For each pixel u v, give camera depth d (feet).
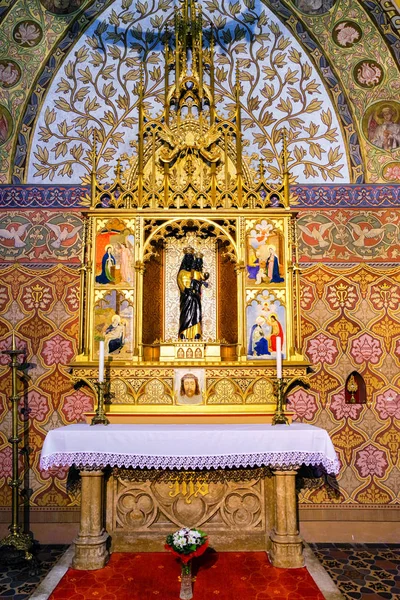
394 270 22.45
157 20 23.93
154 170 21.77
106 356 20.76
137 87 23.71
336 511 21.25
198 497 19.26
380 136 23.36
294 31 23.93
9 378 21.65
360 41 23.47
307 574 16.98
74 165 23.15
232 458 17.53
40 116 23.34
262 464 18.97
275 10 23.94
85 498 17.95
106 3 23.75
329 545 20.63
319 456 17.62
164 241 22.85
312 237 22.61
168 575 16.85
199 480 19.33
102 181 23.04
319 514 21.24
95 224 21.35
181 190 21.76
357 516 21.21
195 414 19.39
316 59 23.82
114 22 23.88
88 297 20.98
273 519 19.01
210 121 22.56
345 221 22.74
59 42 23.59
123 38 23.93
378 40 23.29
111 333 20.88
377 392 21.84
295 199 22.70
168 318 22.44
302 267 22.44
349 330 22.12
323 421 21.66
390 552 19.79
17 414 20.81
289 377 20.92
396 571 17.79
